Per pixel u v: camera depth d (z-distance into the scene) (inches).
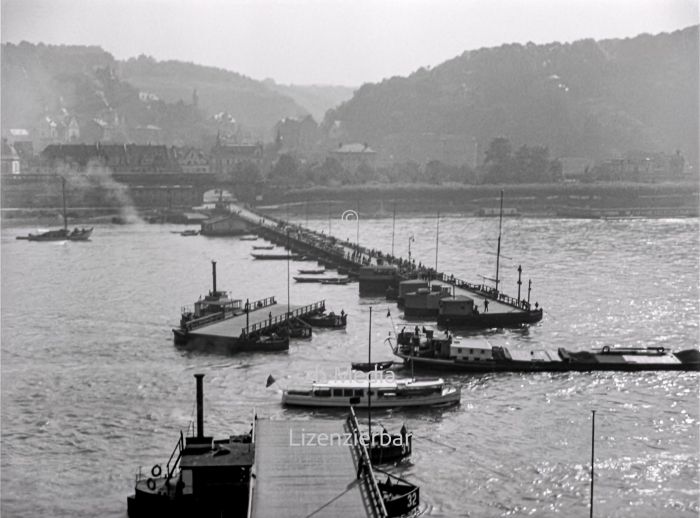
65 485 4362.7
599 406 5403.5
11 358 6624.0
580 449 4729.3
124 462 4618.6
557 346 6870.1
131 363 6446.9
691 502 4153.5
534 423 5108.3
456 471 4456.2
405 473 4434.1
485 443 4808.1
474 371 6112.2
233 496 3752.5
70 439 4938.5
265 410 5329.7
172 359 6550.2
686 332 7308.1
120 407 5447.8
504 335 7258.9
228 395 5639.8
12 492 4291.3
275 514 3294.8
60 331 7504.9
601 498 4192.9
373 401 5315.0
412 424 5083.7
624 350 6437.0
